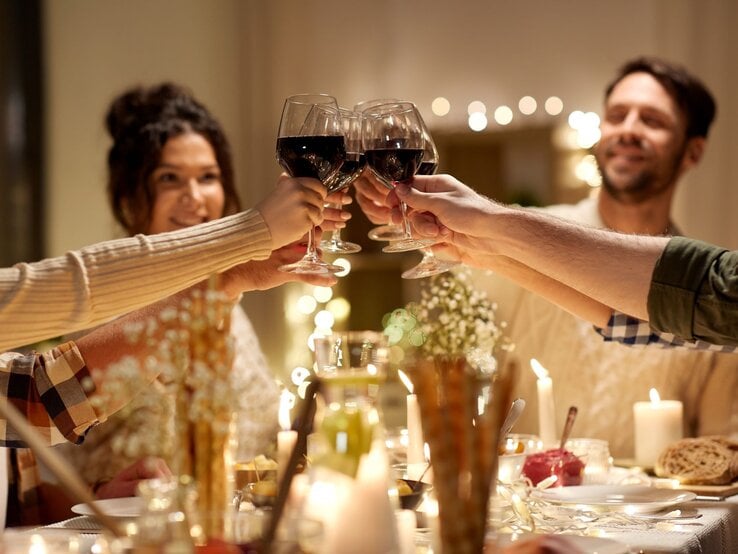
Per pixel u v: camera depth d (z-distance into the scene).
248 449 2.71
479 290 3.21
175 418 1.21
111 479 2.36
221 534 1.20
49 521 2.31
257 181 5.11
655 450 2.41
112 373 1.18
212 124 2.97
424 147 2.07
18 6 4.80
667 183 3.20
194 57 5.08
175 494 1.19
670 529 1.66
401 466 1.95
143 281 1.59
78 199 4.85
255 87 5.11
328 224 2.09
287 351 5.05
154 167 2.86
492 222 1.94
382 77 4.98
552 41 4.68
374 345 1.63
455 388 1.13
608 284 1.87
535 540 1.26
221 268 1.71
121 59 4.92
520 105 4.75
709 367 2.91
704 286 1.79
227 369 1.22
